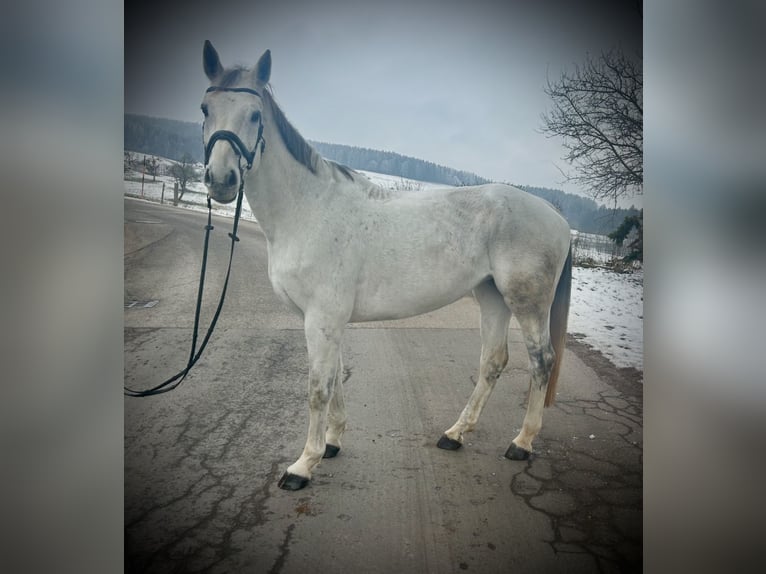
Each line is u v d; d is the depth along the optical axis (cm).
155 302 428
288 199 191
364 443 227
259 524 172
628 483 199
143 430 236
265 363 323
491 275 212
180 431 236
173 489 191
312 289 191
